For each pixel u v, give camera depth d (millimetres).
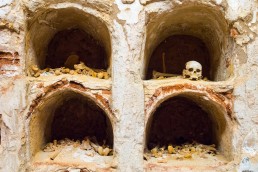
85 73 1740
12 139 1599
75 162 1629
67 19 1789
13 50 1606
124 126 1591
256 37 1631
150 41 1798
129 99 1595
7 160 1598
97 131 1974
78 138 1938
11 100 1603
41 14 1668
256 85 1629
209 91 1641
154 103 1631
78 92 1646
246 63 1635
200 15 1747
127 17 1604
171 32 1930
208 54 1986
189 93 1668
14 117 1602
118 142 1595
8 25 1596
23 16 1614
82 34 1947
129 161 1590
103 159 1662
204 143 1955
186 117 1991
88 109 1975
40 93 1626
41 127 1765
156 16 1660
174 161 1671
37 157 1684
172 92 1635
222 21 1687
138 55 1609
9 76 1608
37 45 1785
